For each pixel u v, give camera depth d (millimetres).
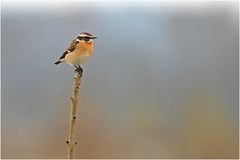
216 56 32812
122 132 23688
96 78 29781
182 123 25219
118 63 32219
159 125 25672
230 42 33531
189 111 25891
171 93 28797
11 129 25359
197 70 31938
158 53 34469
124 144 22375
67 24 35688
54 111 26344
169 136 24406
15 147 23016
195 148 22469
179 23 36531
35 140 23141
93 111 23078
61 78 29844
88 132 21750
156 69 33000
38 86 29750
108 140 22078
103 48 33656
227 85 29062
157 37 36156
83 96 25922
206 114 24375
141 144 23094
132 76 30938
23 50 33656
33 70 31641
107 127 23453
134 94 29094
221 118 24297
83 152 21078
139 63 32938
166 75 32250
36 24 35500
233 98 27438
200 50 34094
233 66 30812
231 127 23234
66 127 23688
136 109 26891
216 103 26172
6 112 28219
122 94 28578
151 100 28938
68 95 28078
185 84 30203
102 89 28891
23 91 30156
